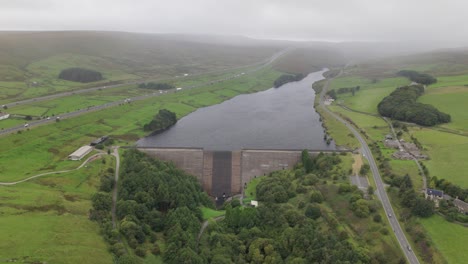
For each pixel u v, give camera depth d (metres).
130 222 194.00
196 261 172.62
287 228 195.62
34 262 156.38
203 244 197.25
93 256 168.25
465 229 193.50
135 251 180.38
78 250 169.75
